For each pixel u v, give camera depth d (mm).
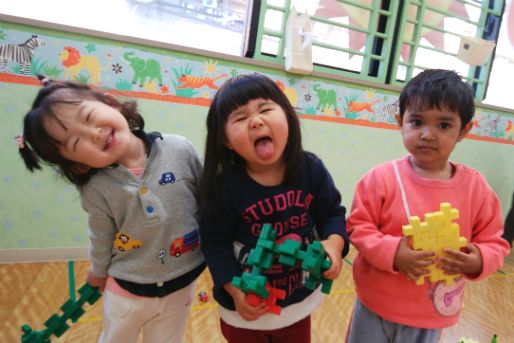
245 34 1470
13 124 1240
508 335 1154
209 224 627
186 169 696
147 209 635
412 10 1696
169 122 1395
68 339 984
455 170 685
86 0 1282
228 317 638
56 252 1396
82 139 554
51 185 1334
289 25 1461
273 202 608
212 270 604
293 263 522
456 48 1838
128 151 646
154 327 730
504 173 2064
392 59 1704
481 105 1909
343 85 1621
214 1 1434
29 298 1156
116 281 684
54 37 1213
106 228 659
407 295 649
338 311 1208
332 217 658
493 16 1852
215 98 602
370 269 686
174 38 1415
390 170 690
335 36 1633
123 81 1308
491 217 668
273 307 556
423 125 622
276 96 598
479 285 1512
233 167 636
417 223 580
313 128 1614
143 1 1347
